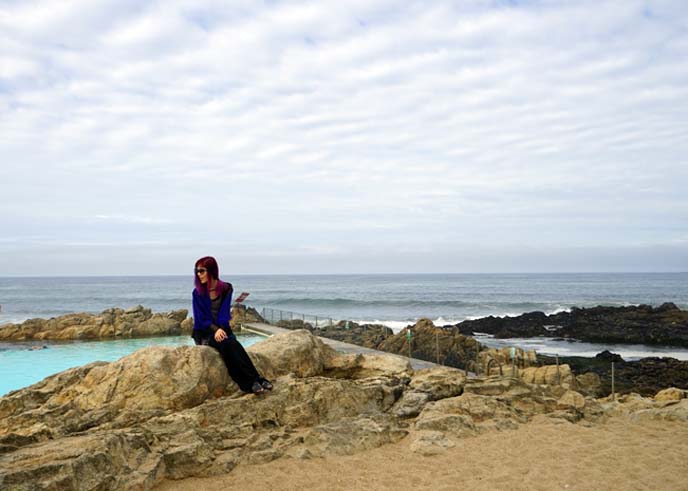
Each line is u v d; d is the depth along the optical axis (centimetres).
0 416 693
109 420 673
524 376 1689
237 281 19712
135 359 743
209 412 694
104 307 7919
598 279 19988
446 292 11469
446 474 631
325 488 582
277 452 661
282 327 3123
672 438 782
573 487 596
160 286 15525
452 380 944
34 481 474
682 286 13662
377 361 1014
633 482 610
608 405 1002
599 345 3666
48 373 2147
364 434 726
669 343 3678
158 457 587
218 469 610
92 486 502
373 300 8794
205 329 770
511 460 678
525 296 9994
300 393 775
